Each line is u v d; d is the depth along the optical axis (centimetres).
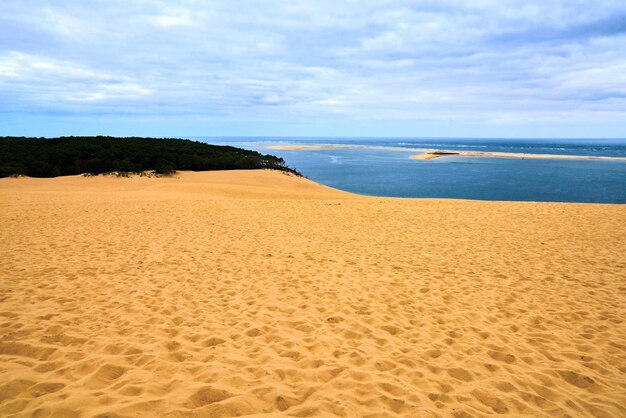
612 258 826
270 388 311
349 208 1644
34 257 718
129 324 442
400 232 1130
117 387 297
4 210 1279
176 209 1477
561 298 586
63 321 435
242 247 888
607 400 326
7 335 384
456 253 873
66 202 1575
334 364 365
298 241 982
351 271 715
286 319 484
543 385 348
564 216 1380
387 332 456
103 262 709
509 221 1308
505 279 679
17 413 252
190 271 679
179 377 321
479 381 349
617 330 476
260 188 2756
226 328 448
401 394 316
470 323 491
